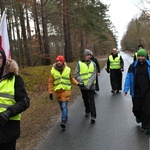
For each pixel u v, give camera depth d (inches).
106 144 232.8
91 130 273.4
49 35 1870.1
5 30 279.3
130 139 243.6
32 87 550.9
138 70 264.7
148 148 221.3
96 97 463.2
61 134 263.7
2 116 136.0
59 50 1990.7
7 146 145.2
